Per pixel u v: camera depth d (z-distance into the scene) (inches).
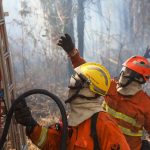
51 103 508.4
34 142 122.8
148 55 349.7
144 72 164.6
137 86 166.9
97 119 115.6
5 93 172.4
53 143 123.4
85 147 114.4
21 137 206.4
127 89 166.7
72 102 119.6
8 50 194.1
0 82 168.1
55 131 123.7
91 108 117.5
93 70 119.2
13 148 191.6
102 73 119.6
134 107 165.8
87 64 122.4
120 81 167.9
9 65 194.7
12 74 196.5
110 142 113.6
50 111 492.1
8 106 172.2
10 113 118.3
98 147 114.3
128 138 167.8
